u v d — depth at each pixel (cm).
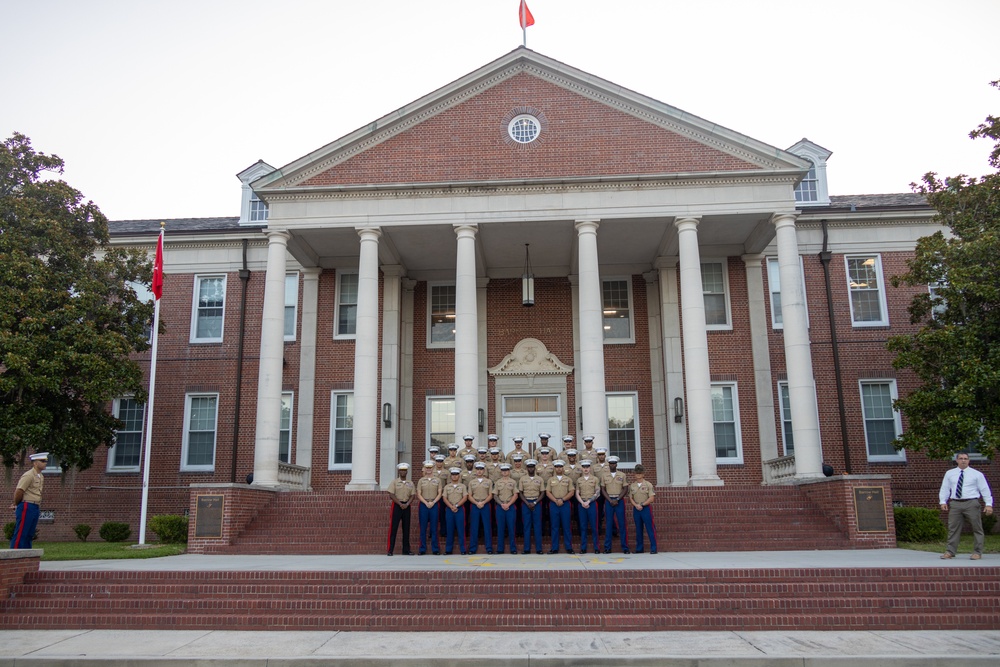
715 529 1808
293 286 2852
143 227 3059
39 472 1493
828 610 1061
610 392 2728
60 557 1695
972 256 1994
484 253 2648
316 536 1850
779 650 889
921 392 2067
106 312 2336
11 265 2150
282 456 2716
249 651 915
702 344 2205
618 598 1094
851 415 2645
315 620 1049
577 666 853
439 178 2380
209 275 2884
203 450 2752
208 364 2803
